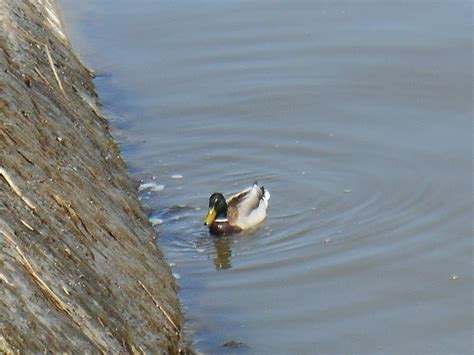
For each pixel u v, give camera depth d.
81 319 10.57
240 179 18.94
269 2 27.05
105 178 16.58
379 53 23.88
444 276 15.55
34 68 18.20
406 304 14.87
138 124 21.19
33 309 9.84
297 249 16.58
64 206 13.09
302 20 25.86
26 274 10.32
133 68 24.00
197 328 14.17
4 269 9.99
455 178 18.50
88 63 24.39
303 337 14.05
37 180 13.01
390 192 18.16
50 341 9.61
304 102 21.83
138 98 22.47
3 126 13.54
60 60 21.44
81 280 11.47
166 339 12.76
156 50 24.83
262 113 21.42
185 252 16.59
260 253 16.47
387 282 15.46
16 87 15.69
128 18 26.81
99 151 17.95
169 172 19.22
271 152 19.83
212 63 23.88
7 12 20.02
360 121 20.92
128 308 12.28
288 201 18.09
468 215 17.30
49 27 23.23
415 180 18.52
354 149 19.73
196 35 25.33
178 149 20.06
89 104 20.95
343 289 15.31
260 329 14.23
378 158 19.38
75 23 26.73
